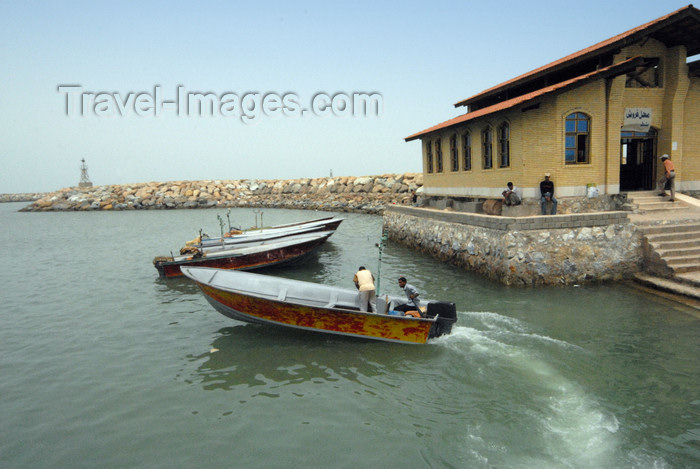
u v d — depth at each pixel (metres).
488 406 7.15
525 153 16.00
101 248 26.17
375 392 7.74
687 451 5.89
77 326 11.71
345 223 36.38
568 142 15.86
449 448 6.12
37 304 13.98
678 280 12.58
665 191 16.94
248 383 8.20
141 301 13.97
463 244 16.64
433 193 25.25
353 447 6.22
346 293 11.22
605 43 16.33
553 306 11.84
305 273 17.41
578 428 6.48
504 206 16.89
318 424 6.81
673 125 16.92
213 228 36.69
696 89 17.25
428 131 23.33
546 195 15.19
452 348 9.32
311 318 9.76
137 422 7.01
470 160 20.45
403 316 9.59
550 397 7.34
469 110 25.38
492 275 14.60
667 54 16.89
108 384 8.33
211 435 6.60
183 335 10.77
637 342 9.36
